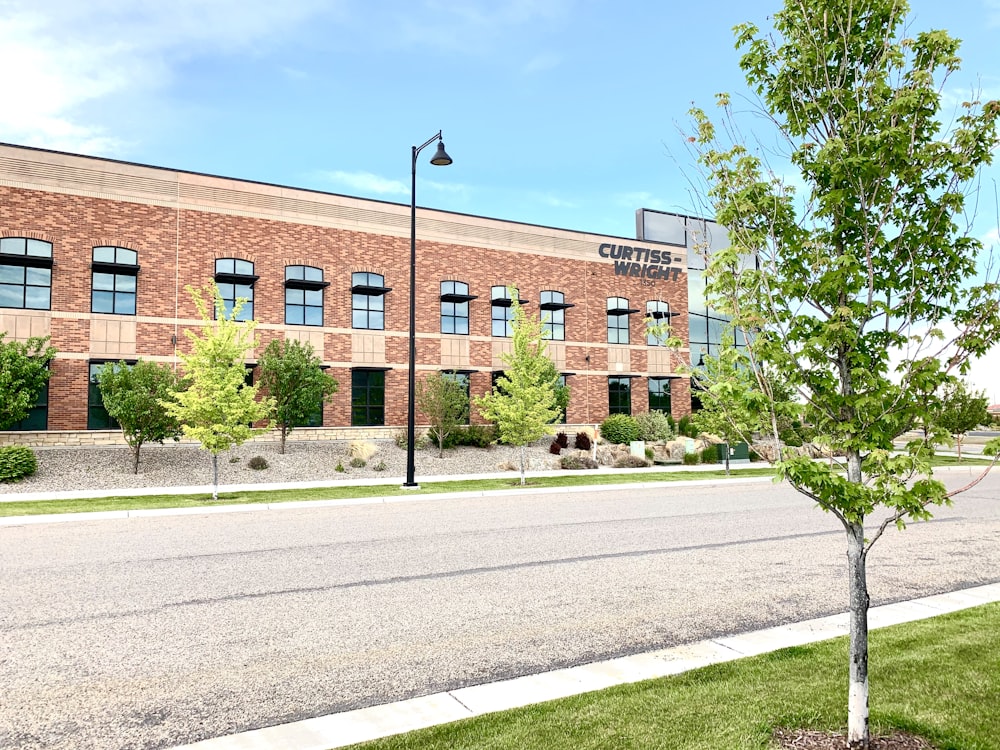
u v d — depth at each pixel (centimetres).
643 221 3959
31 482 1945
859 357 394
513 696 480
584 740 390
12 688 514
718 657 561
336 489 1962
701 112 464
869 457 387
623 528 1288
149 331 2502
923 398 390
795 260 426
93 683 524
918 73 397
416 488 1991
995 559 992
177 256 2569
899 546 1098
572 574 899
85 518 1421
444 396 2772
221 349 1783
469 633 649
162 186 2564
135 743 425
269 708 477
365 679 532
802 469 379
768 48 454
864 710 384
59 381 2355
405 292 3027
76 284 2400
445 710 455
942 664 512
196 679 532
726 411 438
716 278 427
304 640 629
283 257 2766
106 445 2359
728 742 385
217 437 1730
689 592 803
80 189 2428
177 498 1727
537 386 2214
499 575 894
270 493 1852
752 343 416
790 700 447
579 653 591
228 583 849
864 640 389
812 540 1157
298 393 2483
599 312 3534
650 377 3659
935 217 407
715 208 457
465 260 3180
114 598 777
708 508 1611
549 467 2777
